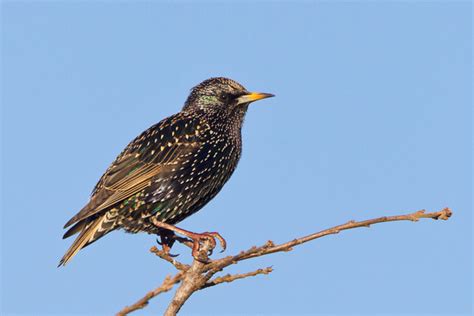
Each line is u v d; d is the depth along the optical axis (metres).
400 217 6.68
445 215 6.52
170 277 5.86
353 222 6.79
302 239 6.89
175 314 7.50
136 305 5.80
